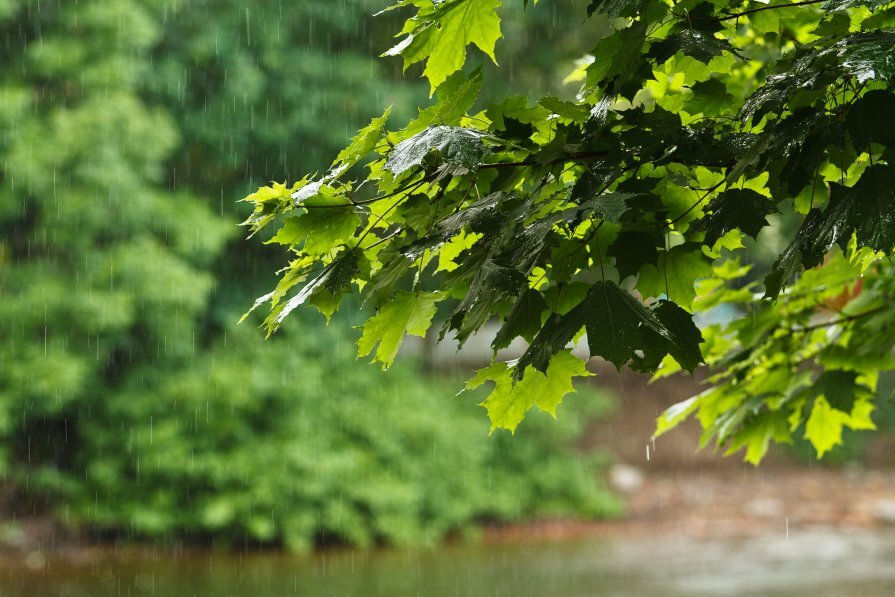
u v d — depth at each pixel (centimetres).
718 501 1786
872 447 2177
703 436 448
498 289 241
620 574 1199
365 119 1733
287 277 286
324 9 1742
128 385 1527
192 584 1209
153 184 1678
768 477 1988
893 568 1180
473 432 1727
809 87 233
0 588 1190
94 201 1458
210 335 1691
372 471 1576
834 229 229
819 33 262
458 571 1273
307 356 1683
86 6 1505
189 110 1678
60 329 1488
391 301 280
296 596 1115
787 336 432
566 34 1920
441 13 286
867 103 229
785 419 426
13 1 1492
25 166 1435
